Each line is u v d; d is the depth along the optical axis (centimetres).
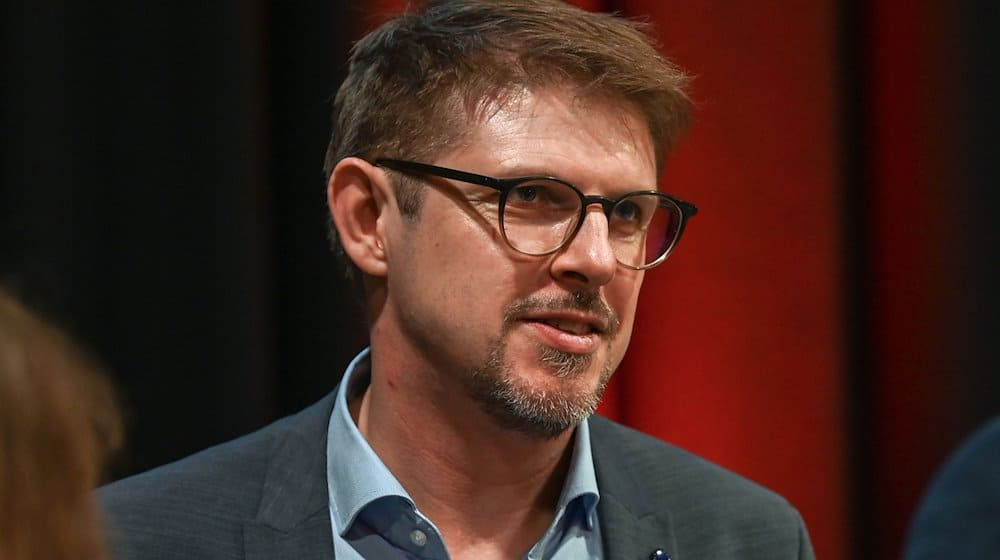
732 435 789
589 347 461
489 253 455
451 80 470
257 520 482
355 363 529
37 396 257
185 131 673
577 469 500
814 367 799
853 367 818
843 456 806
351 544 486
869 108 841
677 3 775
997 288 827
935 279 828
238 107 674
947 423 828
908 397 838
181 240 673
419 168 467
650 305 786
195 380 673
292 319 712
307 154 706
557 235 457
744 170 788
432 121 470
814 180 796
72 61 663
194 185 673
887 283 841
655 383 785
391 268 483
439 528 492
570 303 456
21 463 253
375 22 700
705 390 787
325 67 702
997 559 437
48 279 631
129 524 473
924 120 827
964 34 823
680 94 495
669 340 784
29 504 253
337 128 521
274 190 712
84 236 664
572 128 461
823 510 802
